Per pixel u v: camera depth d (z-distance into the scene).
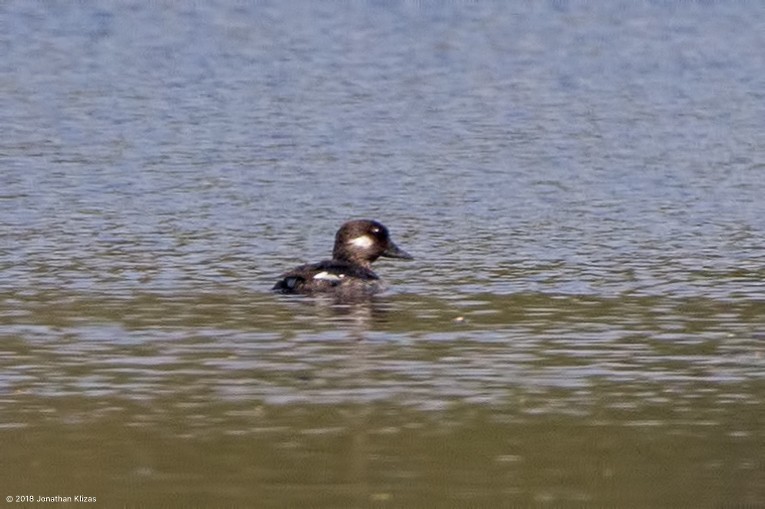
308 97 40.00
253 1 59.78
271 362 17.19
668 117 37.47
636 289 20.94
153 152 32.25
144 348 17.72
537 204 27.28
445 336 18.33
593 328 18.78
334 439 14.63
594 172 30.45
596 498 13.21
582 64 46.53
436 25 54.16
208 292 20.55
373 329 18.61
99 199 27.41
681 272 22.05
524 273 21.91
